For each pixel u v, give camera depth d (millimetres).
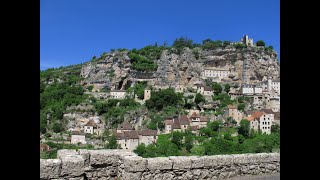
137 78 185000
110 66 190625
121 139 119125
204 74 188000
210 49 198000
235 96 166125
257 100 160625
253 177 11414
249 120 129125
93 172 9766
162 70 187750
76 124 142375
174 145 108625
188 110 151375
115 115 146000
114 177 10000
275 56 198250
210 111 150000
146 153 105875
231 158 11398
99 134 134250
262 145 104812
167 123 131750
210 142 108938
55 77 197625
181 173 10227
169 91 158125
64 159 8258
